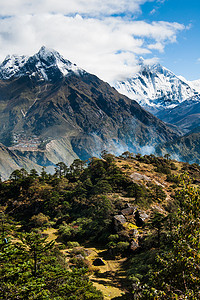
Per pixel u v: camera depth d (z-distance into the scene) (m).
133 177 122.50
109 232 75.56
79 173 147.88
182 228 15.52
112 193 105.06
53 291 31.98
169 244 49.59
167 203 101.88
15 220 108.75
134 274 48.31
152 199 102.62
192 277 14.29
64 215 102.56
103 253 66.88
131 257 60.03
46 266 34.97
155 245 59.16
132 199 95.19
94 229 80.75
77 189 117.75
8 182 146.62
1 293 25.98
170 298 13.92
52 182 140.62
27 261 31.64
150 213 83.75
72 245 72.38
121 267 56.66
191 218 15.35
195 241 14.27
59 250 63.38
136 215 80.19
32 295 26.77
